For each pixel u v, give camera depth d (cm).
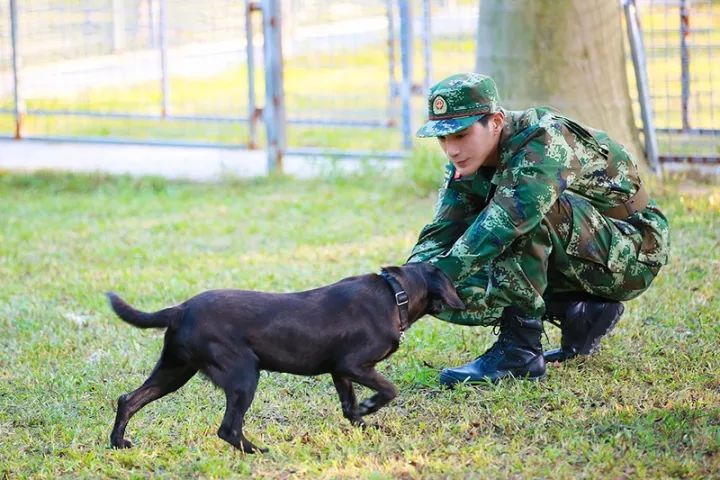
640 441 708
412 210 1524
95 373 912
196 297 704
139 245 1395
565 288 856
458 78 757
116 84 2344
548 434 733
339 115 2300
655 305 1020
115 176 1848
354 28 2330
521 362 839
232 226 1478
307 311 701
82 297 1155
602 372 859
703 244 1228
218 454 723
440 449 715
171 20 2072
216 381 688
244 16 1875
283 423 789
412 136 1789
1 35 2198
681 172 1576
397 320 718
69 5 2148
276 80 1786
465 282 819
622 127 1561
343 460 701
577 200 812
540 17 1515
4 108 2108
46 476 698
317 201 1609
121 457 717
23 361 952
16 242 1425
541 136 759
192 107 2347
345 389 750
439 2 2356
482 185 812
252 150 1884
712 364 862
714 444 690
